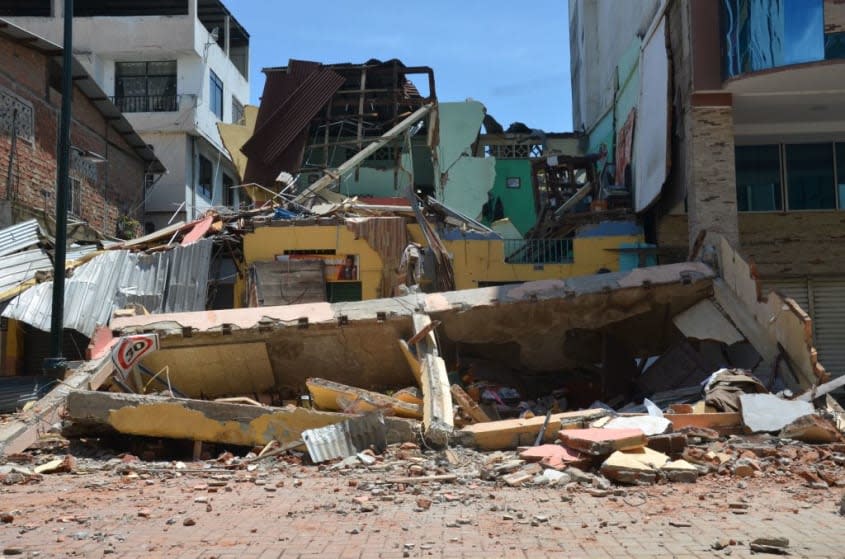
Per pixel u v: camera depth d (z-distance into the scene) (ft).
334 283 67.15
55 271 43.09
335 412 38.58
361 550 17.98
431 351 43.16
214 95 111.04
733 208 54.60
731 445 33.22
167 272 60.75
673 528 19.94
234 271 69.62
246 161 97.30
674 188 62.90
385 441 34.30
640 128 73.56
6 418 38.68
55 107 73.15
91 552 18.10
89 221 79.00
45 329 50.24
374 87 91.91
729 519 20.99
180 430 35.78
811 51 51.37
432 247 66.23
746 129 63.62
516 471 28.55
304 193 79.15
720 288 49.73
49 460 34.06
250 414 35.65
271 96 90.38
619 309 50.11
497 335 49.60
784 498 24.02
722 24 55.31
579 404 52.06
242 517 21.97
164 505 24.06
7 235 56.54
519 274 69.21
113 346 42.80
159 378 46.06
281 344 46.91
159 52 102.68
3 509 23.71
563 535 19.31
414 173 98.27
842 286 63.82
